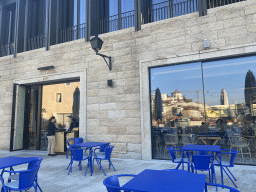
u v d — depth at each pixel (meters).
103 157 5.46
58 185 4.46
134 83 7.45
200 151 4.53
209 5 7.04
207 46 6.29
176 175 2.61
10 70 10.32
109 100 7.80
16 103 9.84
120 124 7.50
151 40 7.31
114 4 8.96
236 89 6.08
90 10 8.66
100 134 7.80
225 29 6.23
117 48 7.89
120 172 5.42
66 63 8.87
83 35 9.33
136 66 7.49
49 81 9.41
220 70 6.35
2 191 3.28
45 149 9.56
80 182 4.67
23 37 10.72
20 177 3.14
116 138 7.50
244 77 6.03
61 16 9.95
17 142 9.70
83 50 8.55
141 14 7.75
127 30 7.79
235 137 5.96
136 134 7.20
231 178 4.64
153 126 7.09
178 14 7.50
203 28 6.53
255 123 5.76
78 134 8.75
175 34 6.93
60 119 9.31
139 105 7.28
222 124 6.15
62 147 8.60
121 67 7.74
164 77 7.11
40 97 9.94
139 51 7.48
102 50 8.16
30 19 10.73
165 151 6.82
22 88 10.19
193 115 6.54
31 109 10.18
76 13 9.75
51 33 9.52
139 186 2.17
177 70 6.95
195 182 2.30
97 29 8.96
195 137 6.44
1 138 9.99
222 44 6.21
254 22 5.89
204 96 6.46
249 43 5.86
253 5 5.96
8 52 11.11
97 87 8.09
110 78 7.89
